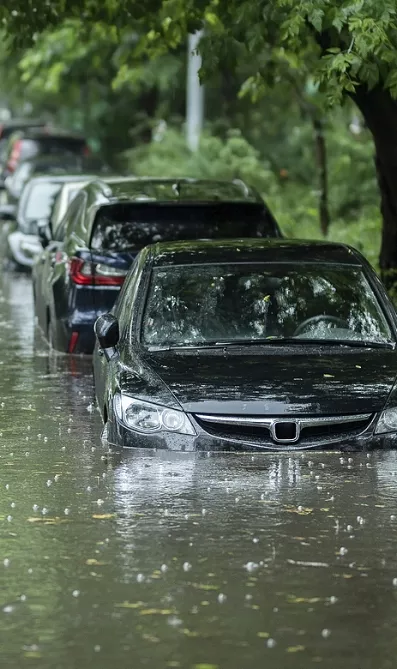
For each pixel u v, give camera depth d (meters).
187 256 24.53
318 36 31.94
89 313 33.50
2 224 82.44
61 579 16.22
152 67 82.19
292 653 13.82
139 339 23.06
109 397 22.30
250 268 24.20
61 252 34.78
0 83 102.81
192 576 16.31
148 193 33.44
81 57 83.56
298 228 58.78
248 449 21.27
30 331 39.12
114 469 21.41
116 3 37.38
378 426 21.41
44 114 118.50
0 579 16.23
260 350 22.70
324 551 17.28
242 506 19.30
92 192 34.84
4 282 52.69
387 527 18.33
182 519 18.75
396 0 28.09
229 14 32.56
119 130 99.81
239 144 71.38
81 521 18.73
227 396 21.42
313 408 21.27
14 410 27.42
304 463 21.19
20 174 74.38
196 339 23.02
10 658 13.73
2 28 37.88
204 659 13.66
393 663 13.56
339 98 28.55
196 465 21.25
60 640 14.21
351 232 53.94
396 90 28.28
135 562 16.88
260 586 15.94
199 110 79.69
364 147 64.94
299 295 23.77
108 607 15.23
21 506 19.59
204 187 33.69
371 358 22.48
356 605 15.27
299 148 73.88
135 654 13.81
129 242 33.28
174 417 21.44
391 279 37.19
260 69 40.16
